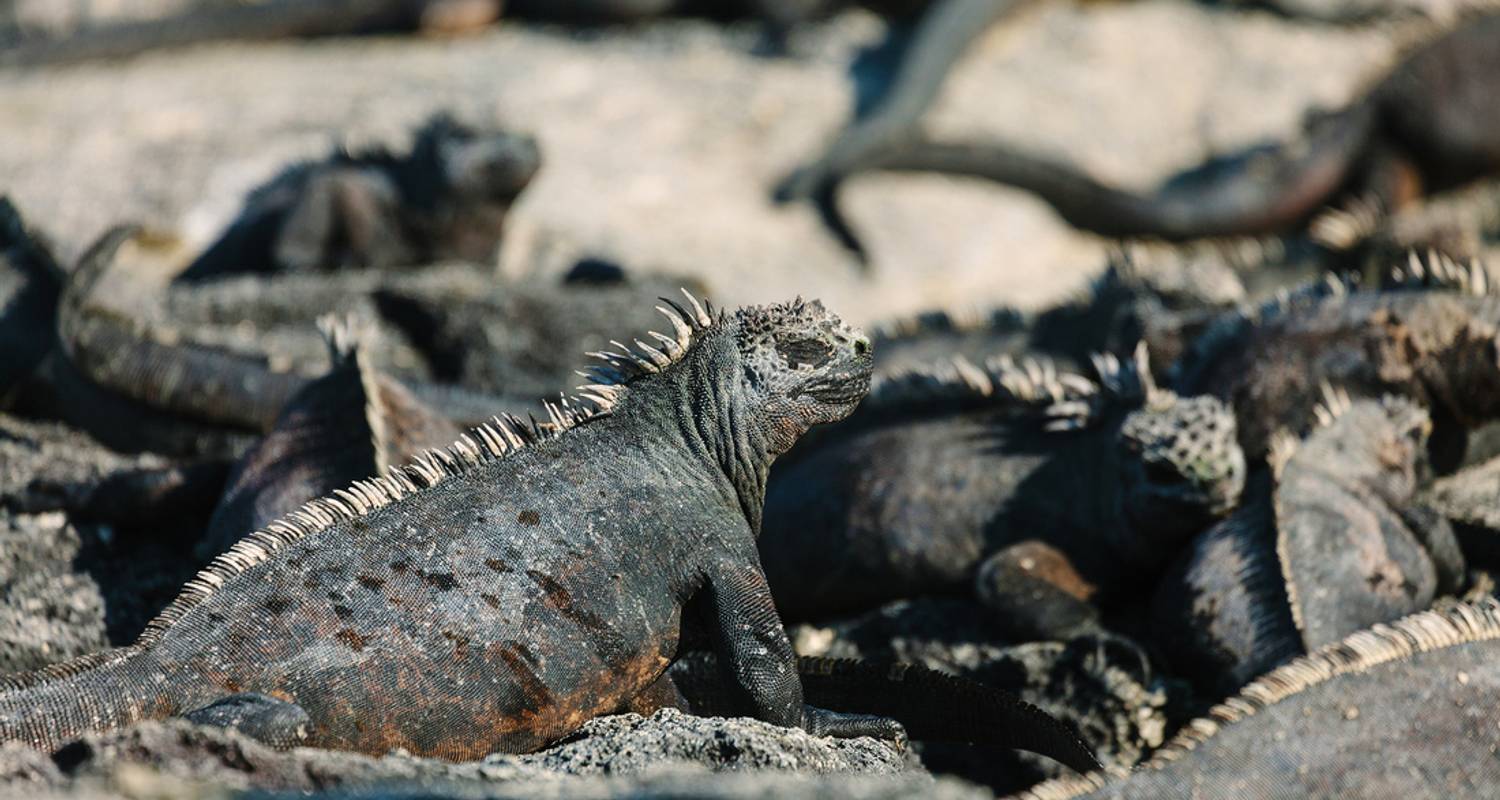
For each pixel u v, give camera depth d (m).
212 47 50.91
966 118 50.19
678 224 42.62
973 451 22.09
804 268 42.09
